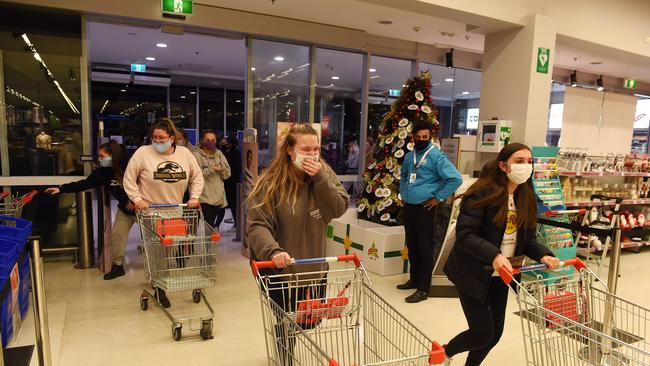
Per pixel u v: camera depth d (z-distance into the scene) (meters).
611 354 1.79
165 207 3.61
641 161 6.28
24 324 3.31
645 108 11.58
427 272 4.03
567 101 6.18
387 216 5.14
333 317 1.93
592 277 2.20
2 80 4.83
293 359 1.83
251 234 1.97
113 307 3.68
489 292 2.30
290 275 1.89
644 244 6.20
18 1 4.76
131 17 5.24
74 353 2.89
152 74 10.88
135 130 12.16
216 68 10.84
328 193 1.99
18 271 3.18
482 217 2.23
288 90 6.80
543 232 4.41
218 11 5.72
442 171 3.81
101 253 4.63
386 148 5.25
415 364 1.64
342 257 2.00
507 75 5.23
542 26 4.96
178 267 3.23
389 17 6.15
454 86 9.20
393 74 8.83
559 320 1.94
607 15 5.77
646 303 4.21
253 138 5.20
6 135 4.89
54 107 5.05
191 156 4.09
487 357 3.00
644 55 6.32
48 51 4.98
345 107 7.89
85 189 4.43
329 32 6.61
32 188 5.00
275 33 6.16
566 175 5.30
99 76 10.48
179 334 3.11
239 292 4.12
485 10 4.71
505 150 2.21
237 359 2.88
